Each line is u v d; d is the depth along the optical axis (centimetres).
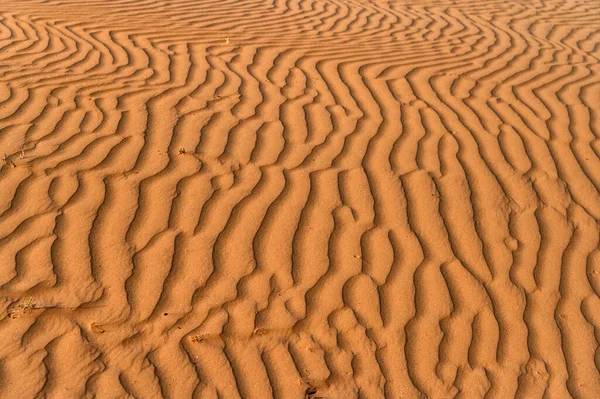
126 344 290
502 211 397
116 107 483
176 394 272
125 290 316
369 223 376
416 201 398
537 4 939
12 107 470
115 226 354
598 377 299
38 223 350
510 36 764
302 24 756
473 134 486
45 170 393
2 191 370
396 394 282
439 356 302
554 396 288
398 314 320
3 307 300
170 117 473
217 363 287
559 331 320
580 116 530
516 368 299
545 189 422
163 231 354
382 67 616
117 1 791
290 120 485
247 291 323
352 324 312
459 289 337
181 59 598
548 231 385
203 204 377
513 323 321
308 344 301
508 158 455
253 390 277
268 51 639
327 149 447
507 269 353
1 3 746
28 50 592
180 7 788
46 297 307
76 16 712
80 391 268
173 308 310
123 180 391
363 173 421
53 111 469
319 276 337
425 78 594
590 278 353
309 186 402
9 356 279
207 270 333
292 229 365
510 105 545
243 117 484
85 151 417
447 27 788
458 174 429
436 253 359
